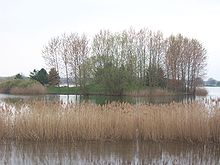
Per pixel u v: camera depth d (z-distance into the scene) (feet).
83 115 53.21
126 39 190.80
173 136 52.31
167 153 45.19
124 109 54.03
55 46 219.61
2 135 53.26
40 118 52.80
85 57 205.87
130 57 190.08
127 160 41.50
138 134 53.16
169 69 199.52
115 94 187.21
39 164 39.01
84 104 58.18
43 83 228.02
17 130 53.16
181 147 48.88
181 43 200.34
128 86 186.09
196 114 51.96
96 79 188.85
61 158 42.11
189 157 42.98
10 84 199.82
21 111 54.08
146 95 183.21
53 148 47.88
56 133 52.42
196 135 51.47
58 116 52.80
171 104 57.41
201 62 204.95
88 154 44.37
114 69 185.06
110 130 52.95
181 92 200.75
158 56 201.87
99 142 51.88
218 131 51.06
